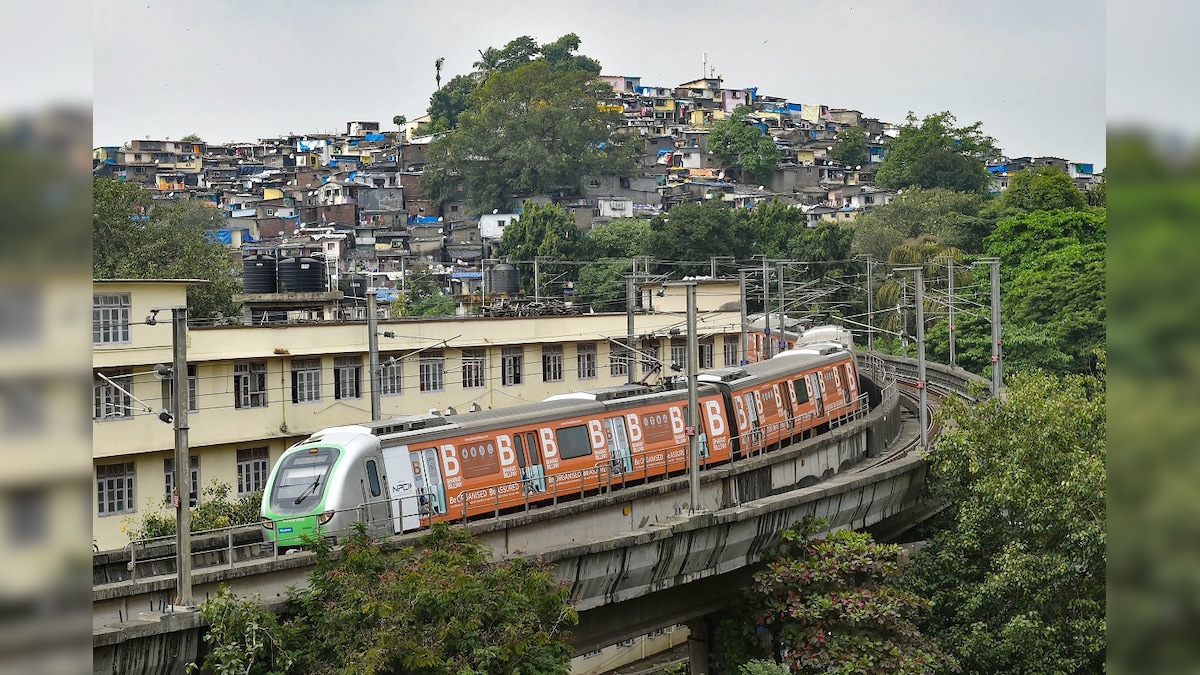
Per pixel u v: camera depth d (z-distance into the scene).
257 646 19.92
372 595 21.03
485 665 20.94
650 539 28.47
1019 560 29.59
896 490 37.81
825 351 48.62
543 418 31.94
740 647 32.09
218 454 38.44
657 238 83.44
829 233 82.12
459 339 45.94
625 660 45.97
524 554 25.48
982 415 33.81
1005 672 29.95
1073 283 66.94
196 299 51.09
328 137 153.25
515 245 86.44
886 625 29.73
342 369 41.97
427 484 28.22
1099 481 29.91
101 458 35.03
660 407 36.00
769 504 31.95
